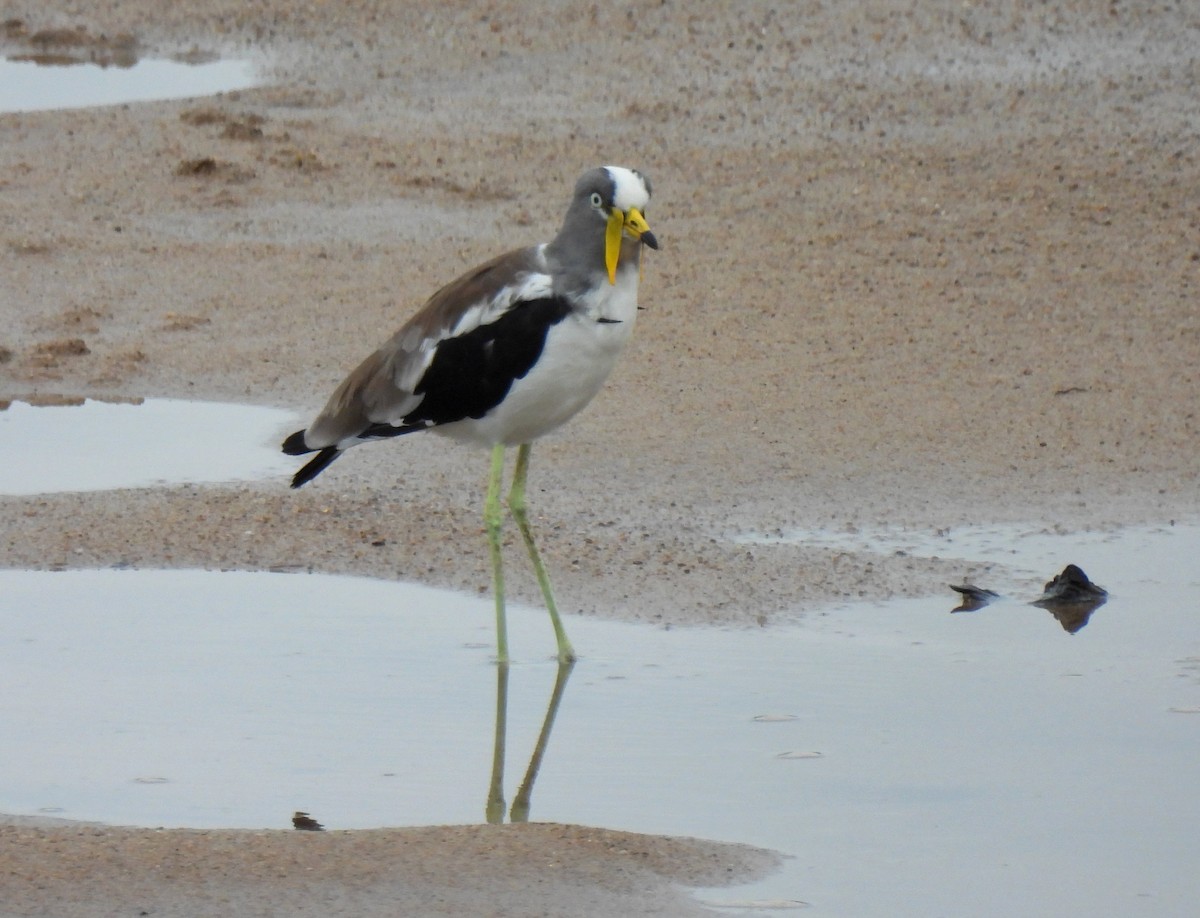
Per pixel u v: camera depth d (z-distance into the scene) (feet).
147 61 89.97
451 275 63.82
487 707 34.27
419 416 37.81
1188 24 86.02
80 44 92.73
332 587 40.47
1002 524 44.14
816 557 41.93
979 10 88.63
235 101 82.69
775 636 37.70
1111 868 27.32
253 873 26.78
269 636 37.63
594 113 79.82
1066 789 30.27
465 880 26.61
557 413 37.60
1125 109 77.20
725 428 50.88
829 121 77.46
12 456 49.03
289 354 57.67
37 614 38.60
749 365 55.57
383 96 83.15
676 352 56.70
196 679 35.35
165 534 43.21
